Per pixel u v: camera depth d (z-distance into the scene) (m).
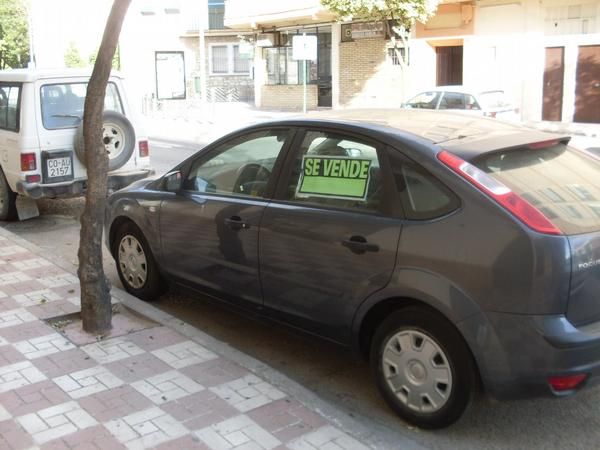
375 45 25.86
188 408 3.79
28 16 45.38
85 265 4.80
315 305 4.19
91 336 4.80
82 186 8.62
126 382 4.11
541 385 3.29
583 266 3.31
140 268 5.71
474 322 3.39
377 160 3.96
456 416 3.58
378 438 3.56
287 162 4.45
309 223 4.14
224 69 37.44
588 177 3.96
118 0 4.39
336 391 4.36
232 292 4.78
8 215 9.20
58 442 3.45
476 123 4.40
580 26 20.42
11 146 8.45
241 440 3.47
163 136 21.59
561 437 3.77
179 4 36.56
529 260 3.26
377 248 3.77
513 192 3.50
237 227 4.61
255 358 4.77
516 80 21.91
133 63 36.81
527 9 21.23
